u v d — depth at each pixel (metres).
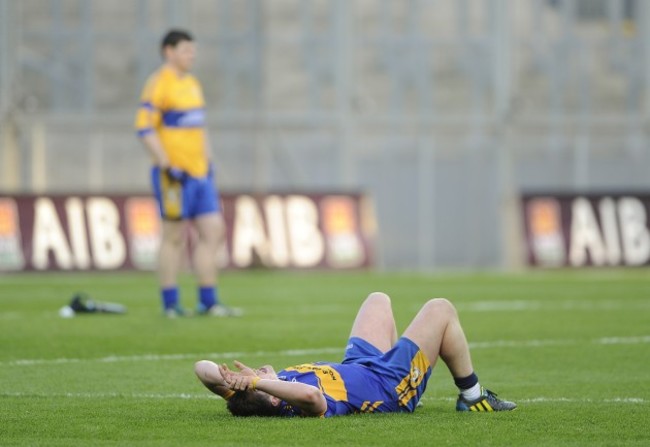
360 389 26.30
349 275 88.44
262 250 89.62
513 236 103.12
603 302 62.66
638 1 107.38
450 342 27.27
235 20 104.19
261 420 26.20
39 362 38.34
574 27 107.12
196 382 34.00
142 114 52.00
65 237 87.00
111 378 34.78
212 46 104.06
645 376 35.62
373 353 27.03
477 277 87.12
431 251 105.75
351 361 26.95
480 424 26.22
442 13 106.12
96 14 102.69
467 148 106.44
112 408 28.94
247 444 23.84
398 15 105.81
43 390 32.34
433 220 106.06
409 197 105.81
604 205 95.38
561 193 95.88
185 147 52.16
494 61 106.31
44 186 101.88
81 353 40.59
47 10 102.06
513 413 28.00
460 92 106.44
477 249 106.19
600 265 94.75
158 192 52.59
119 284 77.19
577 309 58.28
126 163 102.88
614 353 41.09
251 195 89.94
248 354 40.53
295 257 90.19
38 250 86.50
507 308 58.91
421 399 31.02
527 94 106.81
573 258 95.06
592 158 107.75
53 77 102.12
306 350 41.62
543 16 106.88
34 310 57.19
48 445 23.91
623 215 95.25
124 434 25.14
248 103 104.25
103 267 87.12
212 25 104.06
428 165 106.06
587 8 107.25
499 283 79.56
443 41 106.12
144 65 103.12
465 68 106.44
